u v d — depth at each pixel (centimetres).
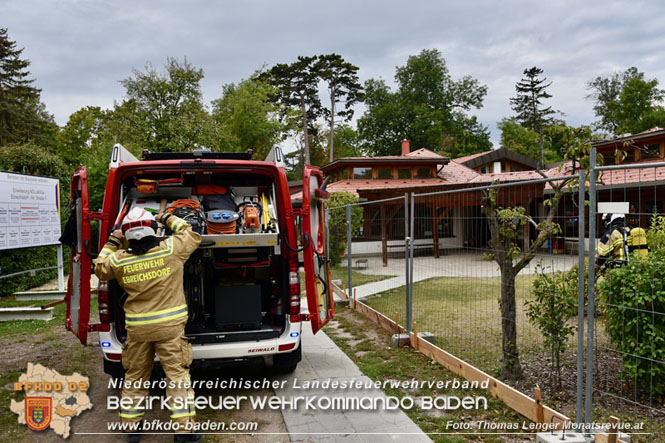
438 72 5319
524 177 2191
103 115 5072
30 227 977
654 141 1600
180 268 402
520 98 5778
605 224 482
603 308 442
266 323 511
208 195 528
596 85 5525
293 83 5572
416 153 2820
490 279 700
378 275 1391
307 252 482
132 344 389
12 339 716
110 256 385
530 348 591
